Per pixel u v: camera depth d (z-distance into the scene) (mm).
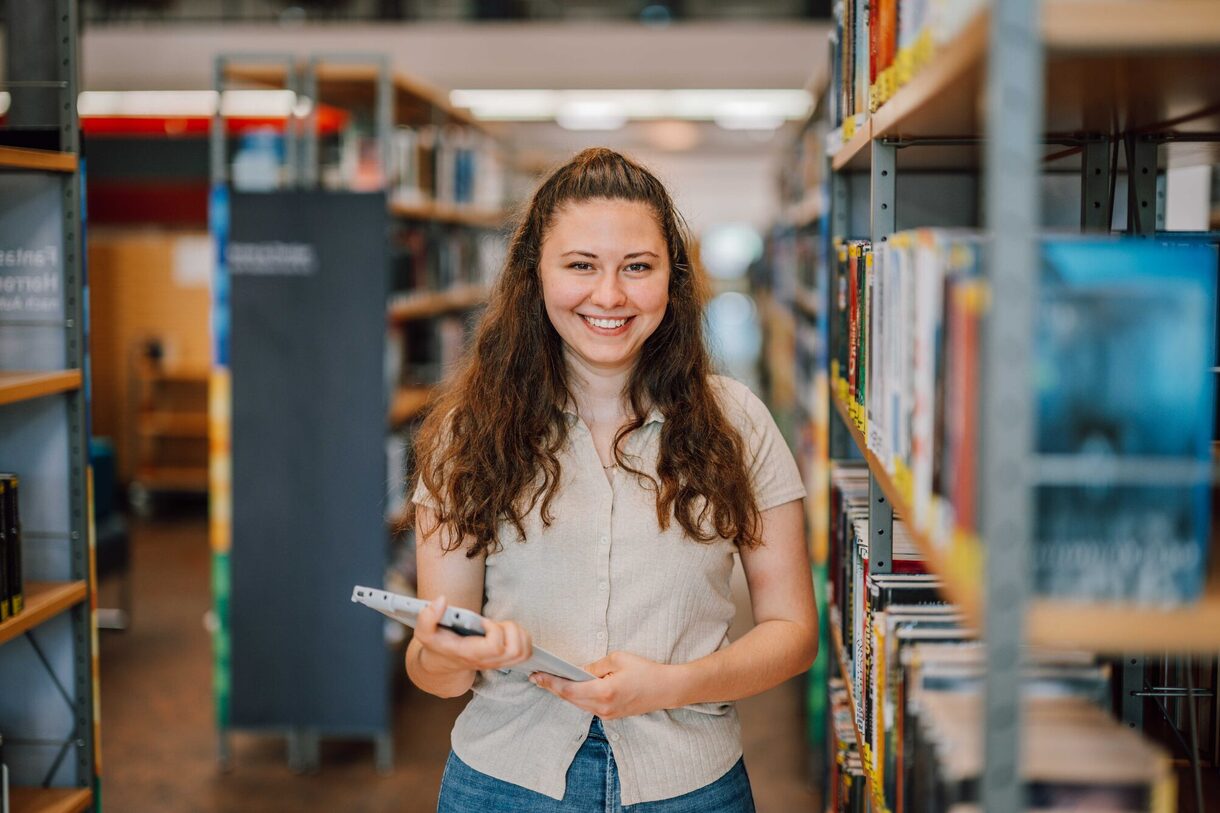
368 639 3980
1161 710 1838
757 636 1767
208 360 8359
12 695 2482
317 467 3939
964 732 1148
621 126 11172
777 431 1924
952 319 992
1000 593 878
